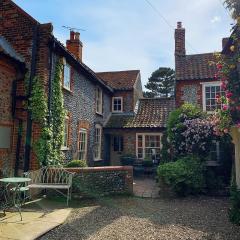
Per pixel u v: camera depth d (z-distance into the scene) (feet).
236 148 28.89
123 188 37.11
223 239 20.83
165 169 37.47
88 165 54.34
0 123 32.83
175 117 46.44
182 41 63.87
